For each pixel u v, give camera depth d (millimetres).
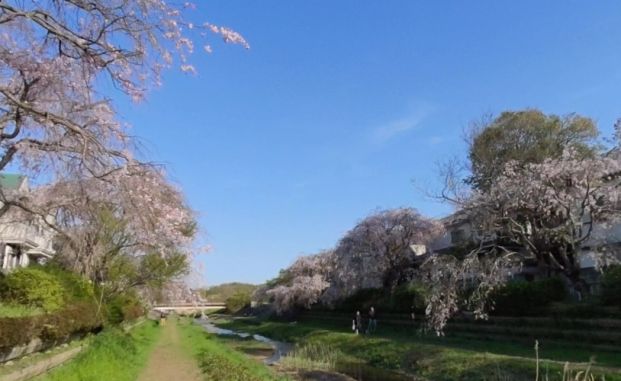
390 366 23688
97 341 18406
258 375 17812
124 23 8641
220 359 20469
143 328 39406
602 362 16344
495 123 36406
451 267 23672
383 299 38625
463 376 18516
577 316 21109
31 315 12438
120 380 13492
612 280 20281
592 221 21766
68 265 18500
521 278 29359
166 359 22484
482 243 24828
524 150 34594
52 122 8758
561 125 35250
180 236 14633
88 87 9609
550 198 21750
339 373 22875
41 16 8227
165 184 11172
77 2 8422
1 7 8055
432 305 24500
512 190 22812
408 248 38594
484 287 23484
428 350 22594
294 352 29922
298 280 51625
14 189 12102
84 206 10961
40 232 13469
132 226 12578
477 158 35094
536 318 22984
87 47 8758
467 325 26906
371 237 39031
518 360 17484
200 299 34062
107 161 9344
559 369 15406
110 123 9977
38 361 11836
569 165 21938
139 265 26125
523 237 22859
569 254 24078
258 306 77375
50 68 9422
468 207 24906
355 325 37781
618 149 22359
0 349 10148
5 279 14633
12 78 9688
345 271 40812
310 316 53906
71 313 15734
